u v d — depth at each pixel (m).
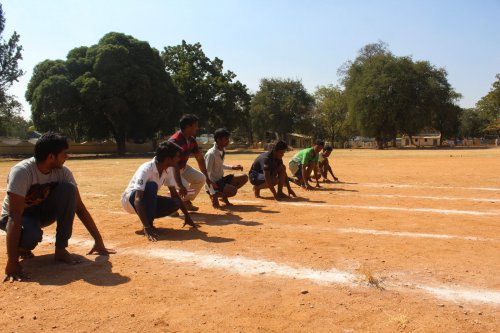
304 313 2.83
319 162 10.82
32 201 3.90
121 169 18.02
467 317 2.76
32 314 2.86
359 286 3.32
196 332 2.58
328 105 74.94
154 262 3.99
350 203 7.50
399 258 4.03
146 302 3.04
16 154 45.25
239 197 8.40
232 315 2.81
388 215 6.29
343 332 2.56
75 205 4.03
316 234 5.06
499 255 4.13
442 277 3.51
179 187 5.82
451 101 62.53
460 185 10.32
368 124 54.66
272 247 4.46
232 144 74.19
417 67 55.31
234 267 3.82
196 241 4.75
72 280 3.52
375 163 20.39
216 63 52.28
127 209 5.39
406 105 53.59
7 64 36.31
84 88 35.94
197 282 3.45
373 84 53.38
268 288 3.29
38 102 36.53
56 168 3.90
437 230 5.25
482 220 5.88
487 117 85.44
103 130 41.09
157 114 40.03
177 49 51.66
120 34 39.75
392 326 2.63
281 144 7.94
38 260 4.09
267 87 73.50
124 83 36.91
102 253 4.27
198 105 49.50
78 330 2.62
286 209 6.89
